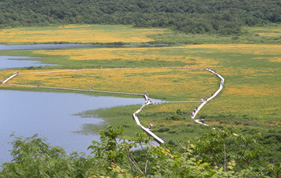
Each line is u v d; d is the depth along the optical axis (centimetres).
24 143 1316
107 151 1266
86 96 6806
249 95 6975
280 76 8881
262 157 3012
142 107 6025
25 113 5478
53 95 6825
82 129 4691
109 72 9350
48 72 9188
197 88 7606
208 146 1385
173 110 5850
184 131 4528
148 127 4847
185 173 991
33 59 11550
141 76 8844
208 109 5922
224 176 1006
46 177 1122
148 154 1233
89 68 9962
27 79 8206
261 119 5166
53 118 5225
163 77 8756
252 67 10188
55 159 1208
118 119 5253
